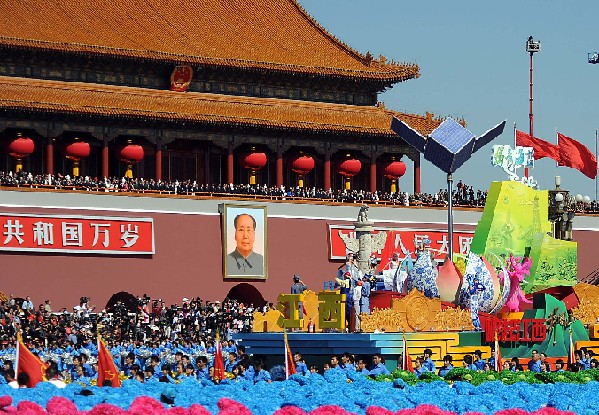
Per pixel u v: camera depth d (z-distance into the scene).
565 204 151.50
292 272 143.75
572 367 85.12
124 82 145.38
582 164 156.00
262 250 141.88
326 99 157.00
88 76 143.38
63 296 129.50
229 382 71.62
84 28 144.00
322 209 146.38
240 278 140.50
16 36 137.00
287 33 158.25
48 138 138.25
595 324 97.75
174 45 147.38
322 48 158.00
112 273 132.88
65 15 144.62
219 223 140.00
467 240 152.88
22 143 136.50
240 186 144.62
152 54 143.62
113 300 135.12
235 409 58.25
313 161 153.12
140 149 143.00
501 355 91.94
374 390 66.38
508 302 94.38
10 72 139.12
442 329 89.06
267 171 154.38
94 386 68.06
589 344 95.62
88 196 132.25
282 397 65.19
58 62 141.38
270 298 142.25
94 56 141.00
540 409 60.72
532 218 120.00
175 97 145.38
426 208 151.88
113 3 150.12
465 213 153.38
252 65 149.62
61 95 138.62
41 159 141.38
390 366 84.44
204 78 150.00
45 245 129.25
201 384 70.25
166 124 143.75
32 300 127.88
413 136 96.81
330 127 150.62
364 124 153.75
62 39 139.88
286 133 150.50
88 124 140.25
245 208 141.12
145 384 67.62
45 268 129.12
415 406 63.25
